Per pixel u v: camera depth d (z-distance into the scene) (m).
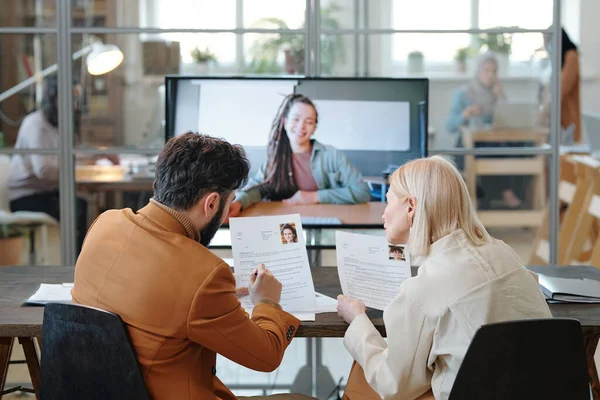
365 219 3.89
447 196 1.98
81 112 4.24
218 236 3.94
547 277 2.67
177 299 1.74
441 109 4.27
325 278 2.82
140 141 4.26
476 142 4.30
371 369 1.99
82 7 4.18
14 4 4.18
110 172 4.28
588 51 7.57
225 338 1.79
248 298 2.38
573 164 5.52
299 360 4.02
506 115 4.28
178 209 1.81
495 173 4.32
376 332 2.11
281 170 3.86
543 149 4.30
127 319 1.76
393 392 1.93
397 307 1.94
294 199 3.87
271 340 1.95
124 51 4.20
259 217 2.36
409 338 1.91
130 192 4.29
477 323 1.86
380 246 2.37
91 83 4.22
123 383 1.76
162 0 4.17
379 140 3.86
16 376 3.72
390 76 4.25
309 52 4.20
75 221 4.31
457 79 4.25
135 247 1.79
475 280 1.89
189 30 4.18
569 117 6.02
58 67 4.21
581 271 2.95
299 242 2.38
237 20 4.18
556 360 1.78
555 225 4.35
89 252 1.86
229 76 3.82
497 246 1.99
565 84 5.98
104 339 1.76
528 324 1.75
